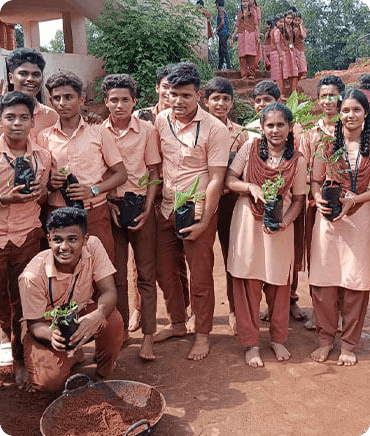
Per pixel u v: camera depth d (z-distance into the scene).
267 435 2.96
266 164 3.67
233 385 3.50
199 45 11.26
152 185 3.90
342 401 3.29
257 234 3.73
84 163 3.53
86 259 3.21
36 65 3.66
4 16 12.17
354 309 3.77
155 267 3.98
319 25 35.75
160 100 4.25
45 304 3.18
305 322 4.58
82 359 3.85
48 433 2.79
